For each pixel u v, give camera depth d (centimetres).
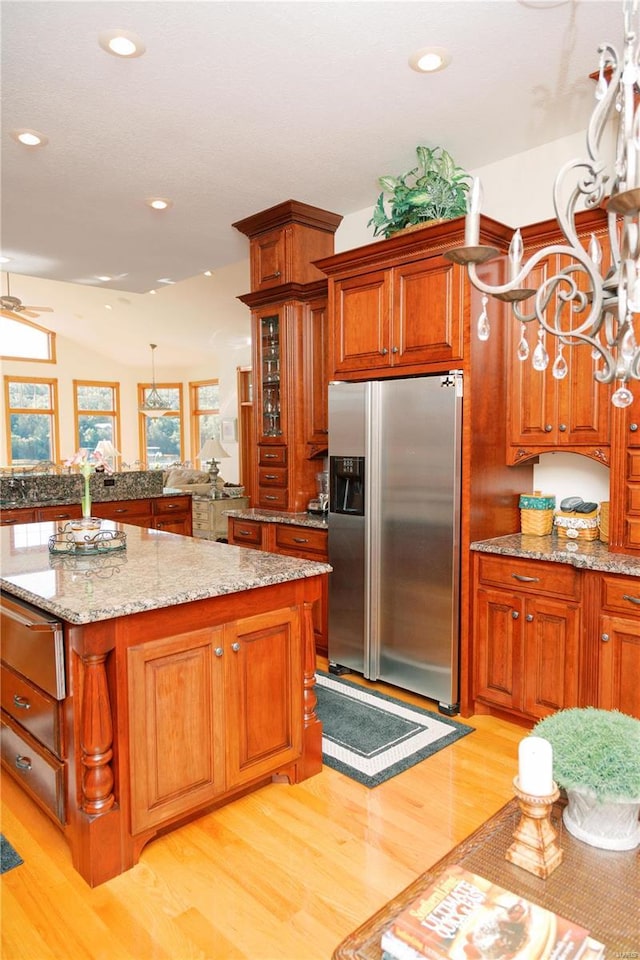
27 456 1230
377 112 280
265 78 252
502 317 310
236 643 220
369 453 331
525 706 283
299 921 173
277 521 398
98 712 186
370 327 334
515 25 219
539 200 318
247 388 1097
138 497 596
